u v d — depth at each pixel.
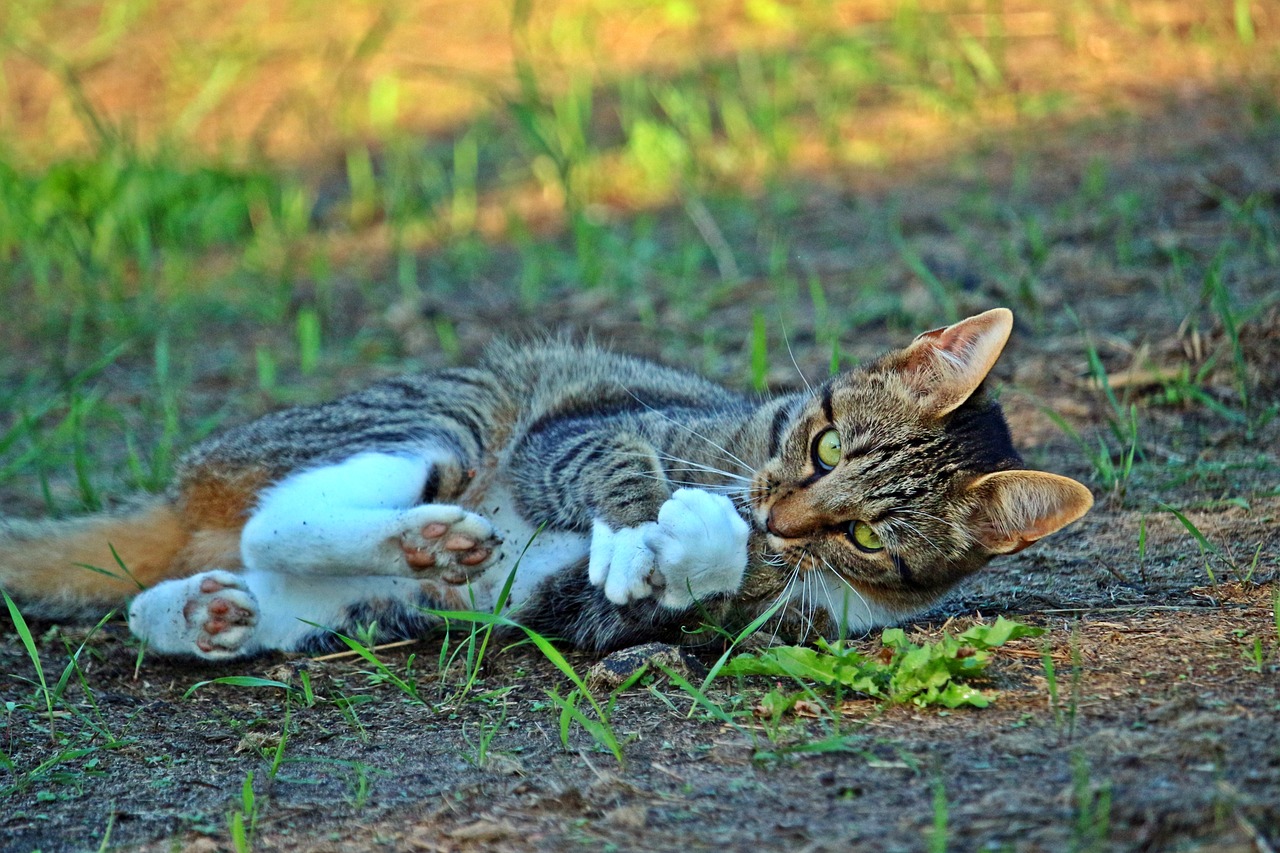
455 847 5.05
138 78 20.62
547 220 15.73
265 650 7.55
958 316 11.52
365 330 13.40
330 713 6.62
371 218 16.38
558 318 13.12
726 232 14.73
